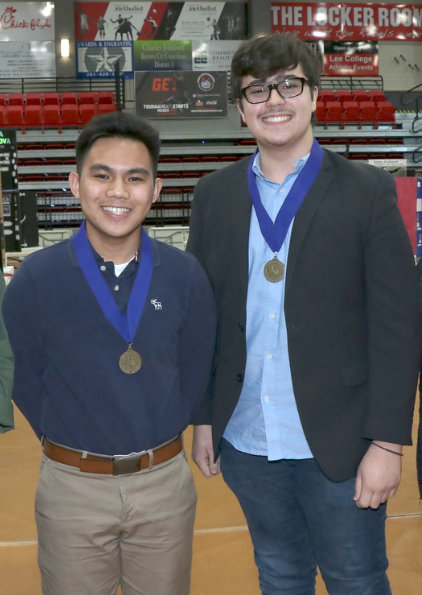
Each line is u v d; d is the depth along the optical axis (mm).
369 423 1487
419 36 16672
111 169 1392
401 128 16203
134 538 1501
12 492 3078
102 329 1425
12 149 6637
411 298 1483
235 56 1529
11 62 15664
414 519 2789
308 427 1531
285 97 1487
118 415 1431
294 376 1530
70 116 15266
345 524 1565
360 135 15852
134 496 1459
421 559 2475
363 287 1535
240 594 2271
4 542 2615
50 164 15164
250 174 1619
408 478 3213
